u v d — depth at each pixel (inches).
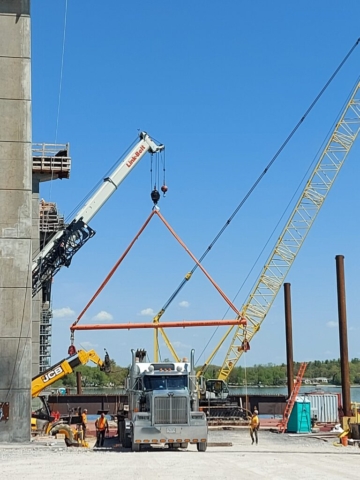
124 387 1289.4
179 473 738.2
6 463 861.2
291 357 2409.0
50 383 1736.0
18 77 1374.3
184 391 1134.4
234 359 2950.3
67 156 2301.9
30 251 1341.0
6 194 1344.7
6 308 1323.8
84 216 1915.6
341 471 776.9
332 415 2405.3
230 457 989.2
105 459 929.5
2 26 1381.6
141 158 2011.6
